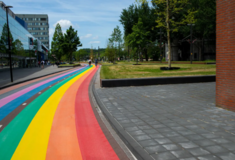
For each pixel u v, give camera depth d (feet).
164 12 64.03
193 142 13.29
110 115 20.42
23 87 46.19
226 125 16.33
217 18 21.48
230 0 19.74
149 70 65.82
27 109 25.79
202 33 137.28
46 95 35.50
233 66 19.81
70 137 16.40
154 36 171.63
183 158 11.23
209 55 167.32
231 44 19.88
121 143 14.89
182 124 16.92
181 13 139.23
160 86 38.58
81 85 47.85
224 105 21.21
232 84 20.04
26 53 178.81
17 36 147.43
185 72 52.01
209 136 14.20
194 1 133.59
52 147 14.64
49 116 22.50
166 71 59.11
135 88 37.42
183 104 23.88
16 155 13.52
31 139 16.15
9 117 22.35
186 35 148.97
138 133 15.25
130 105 24.41
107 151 13.75
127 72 61.82
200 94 29.58
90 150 14.02
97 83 48.73
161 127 16.38
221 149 12.20
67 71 101.65
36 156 13.33
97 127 18.63
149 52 211.00
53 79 62.69
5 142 15.66
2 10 111.55
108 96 30.60
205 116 18.90
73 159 12.84
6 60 120.98
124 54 277.03
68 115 22.80
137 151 12.25
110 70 71.82
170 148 12.51
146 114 20.34
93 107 26.32
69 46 172.76
